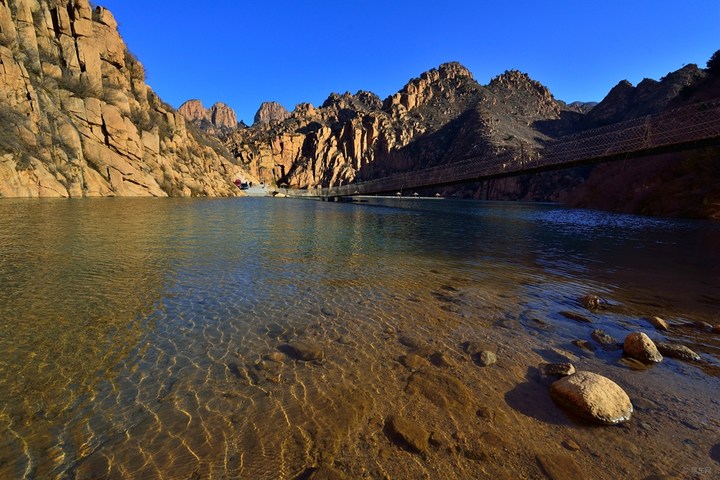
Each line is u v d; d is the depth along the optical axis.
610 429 4.33
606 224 31.91
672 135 37.09
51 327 6.80
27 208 28.52
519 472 3.62
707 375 5.72
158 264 11.95
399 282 11.02
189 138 87.31
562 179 132.00
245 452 3.79
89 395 4.72
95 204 36.78
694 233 25.02
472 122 187.75
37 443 3.83
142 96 69.88
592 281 11.70
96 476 3.40
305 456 3.76
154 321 7.28
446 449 3.92
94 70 56.62
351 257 14.86
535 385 5.31
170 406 4.54
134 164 58.38
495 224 33.03
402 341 6.75
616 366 5.95
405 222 34.16
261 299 8.96
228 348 6.23
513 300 9.48
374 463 3.69
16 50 45.00
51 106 47.69
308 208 53.88
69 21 54.38
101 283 9.61
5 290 8.73
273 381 5.22
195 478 3.42
